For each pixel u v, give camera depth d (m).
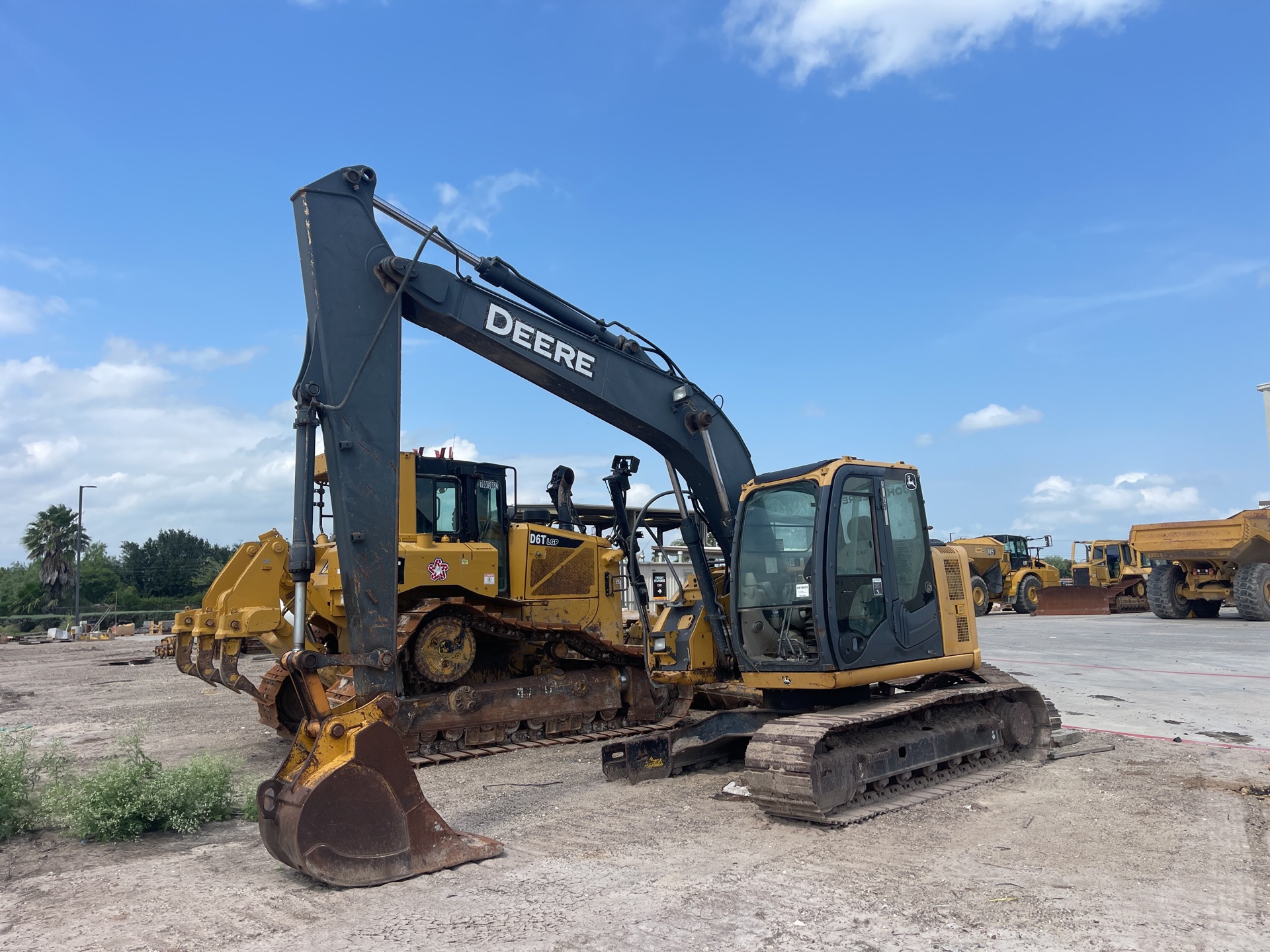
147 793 6.24
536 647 10.87
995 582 28.83
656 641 8.34
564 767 8.54
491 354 6.93
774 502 7.39
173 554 91.88
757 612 7.35
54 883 5.18
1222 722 9.75
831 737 6.41
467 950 3.99
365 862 4.91
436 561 9.55
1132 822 5.96
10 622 49.41
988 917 4.25
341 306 5.91
